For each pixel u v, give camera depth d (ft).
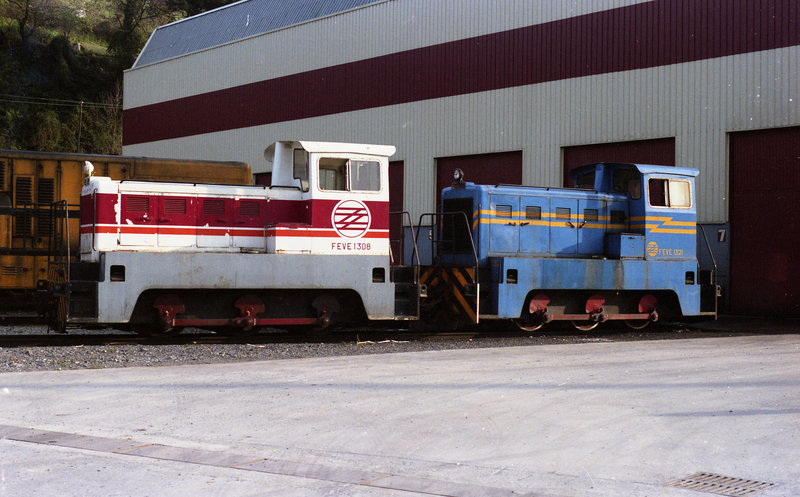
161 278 39.60
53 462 17.34
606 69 71.00
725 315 64.13
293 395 25.38
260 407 23.48
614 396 25.45
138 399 24.61
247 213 42.78
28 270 54.60
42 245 55.77
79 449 18.52
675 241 51.55
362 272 43.14
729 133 64.39
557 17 74.28
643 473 16.84
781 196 62.03
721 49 64.34
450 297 47.83
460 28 81.51
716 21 64.64
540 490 15.51
